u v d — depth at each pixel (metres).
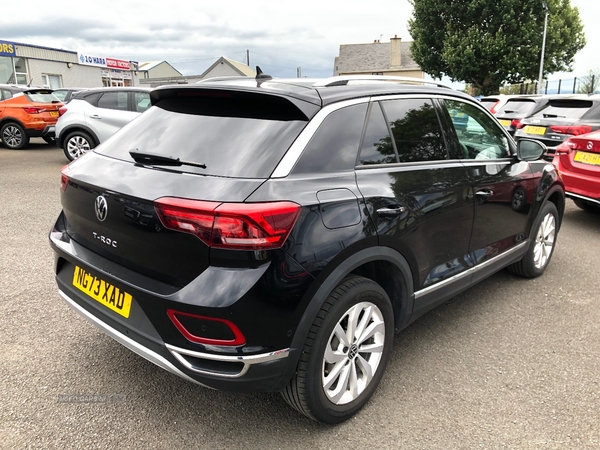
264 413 2.55
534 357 3.12
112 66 32.47
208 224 1.93
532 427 2.46
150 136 2.52
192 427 2.42
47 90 13.23
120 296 2.28
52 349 3.05
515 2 25.33
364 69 52.34
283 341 2.07
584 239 5.80
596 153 5.80
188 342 2.02
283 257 2.00
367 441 2.36
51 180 8.63
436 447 2.32
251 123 2.32
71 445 2.25
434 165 2.92
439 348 3.22
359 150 2.48
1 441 2.25
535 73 27.42
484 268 3.47
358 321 2.47
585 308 3.86
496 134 3.67
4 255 4.67
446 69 28.23
